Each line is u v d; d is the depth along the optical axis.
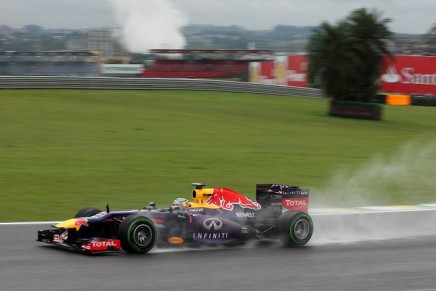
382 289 14.34
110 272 14.72
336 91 79.62
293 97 99.25
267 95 97.06
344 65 79.06
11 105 66.12
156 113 67.12
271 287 14.14
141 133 53.25
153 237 16.78
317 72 80.88
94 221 16.89
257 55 147.50
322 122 70.62
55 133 50.84
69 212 24.69
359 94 79.75
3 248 17.23
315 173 37.41
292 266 16.22
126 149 43.81
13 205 25.75
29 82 80.06
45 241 17.55
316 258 17.28
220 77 145.75
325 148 49.84
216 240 18.05
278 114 75.25
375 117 76.50
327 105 91.31
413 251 18.75
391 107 97.44
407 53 115.44
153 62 146.62
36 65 124.75
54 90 80.56
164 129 56.50
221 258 16.78
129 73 137.75
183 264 15.86
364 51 79.94
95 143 46.56
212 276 14.84
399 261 17.27
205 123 62.34
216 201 18.56
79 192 29.11
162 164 37.94
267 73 125.12
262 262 16.53
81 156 39.78
